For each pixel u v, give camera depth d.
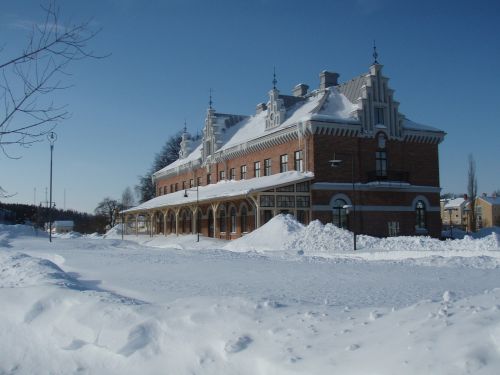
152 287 12.30
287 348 6.02
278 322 6.85
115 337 7.68
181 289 11.85
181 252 27.00
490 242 25.59
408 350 5.04
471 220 60.69
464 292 11.26
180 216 60.16
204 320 7.29
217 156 53.47
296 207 38.19
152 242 50.16
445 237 46.19
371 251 25.91
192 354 6.81
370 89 41.28
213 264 18.80
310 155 39.28
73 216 145.12
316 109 41.25
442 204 102.81
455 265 17.77
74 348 8.06
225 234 47.25
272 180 40.22
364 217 40.03
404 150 42.38
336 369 5.22
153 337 7.44
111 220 103.69
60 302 9.62
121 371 7.18
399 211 41.44
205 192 49.28
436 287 12.26
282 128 41.97
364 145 40.69
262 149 45.91
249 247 31.42
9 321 9.62
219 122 58.00
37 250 30.06
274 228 32.38
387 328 5.91
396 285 12.66
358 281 13.56
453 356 4.66
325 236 30.11
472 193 60.56
